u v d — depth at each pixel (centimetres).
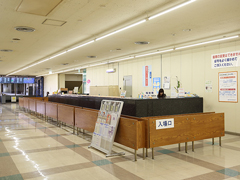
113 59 1277
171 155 489
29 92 2730
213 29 651
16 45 902
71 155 480
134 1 457
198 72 877
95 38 746
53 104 905
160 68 1059
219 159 460
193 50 897
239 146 574
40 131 755
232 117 757
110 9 502
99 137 530
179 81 959
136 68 1218
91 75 1703
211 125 552
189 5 467
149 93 750
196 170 394
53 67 1745
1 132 734
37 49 992
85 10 507
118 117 489
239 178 357
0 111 1427
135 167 408
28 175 365
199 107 805
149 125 449
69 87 2452
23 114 1266
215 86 812
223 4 462
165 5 476
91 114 608
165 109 675
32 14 529
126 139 470
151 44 867
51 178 353
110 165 418
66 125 881
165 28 641
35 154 486
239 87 737
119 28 631
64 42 845
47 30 672
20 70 1995
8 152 500
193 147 525
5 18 560
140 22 553
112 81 1436
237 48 739
